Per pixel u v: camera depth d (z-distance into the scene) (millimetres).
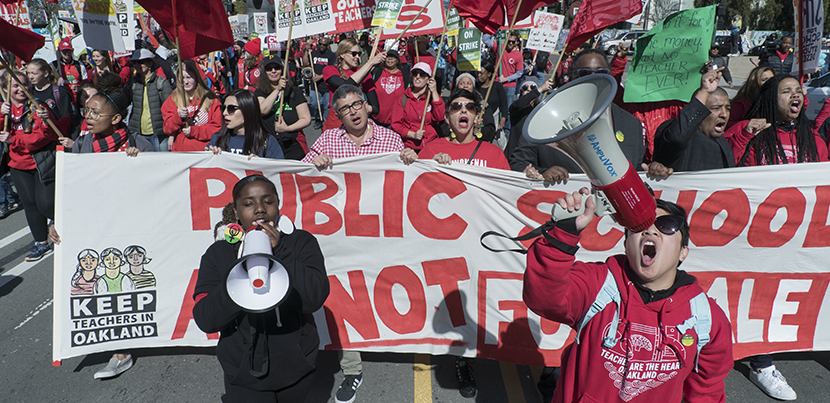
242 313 2049
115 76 6266
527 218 3143
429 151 3602
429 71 5320
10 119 4941
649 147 4090
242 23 14609
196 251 3309
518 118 4582
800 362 3465
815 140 3547
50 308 4316
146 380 3307
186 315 3342
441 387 3244
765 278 3119
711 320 1619
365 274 3320
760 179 2969
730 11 32312
